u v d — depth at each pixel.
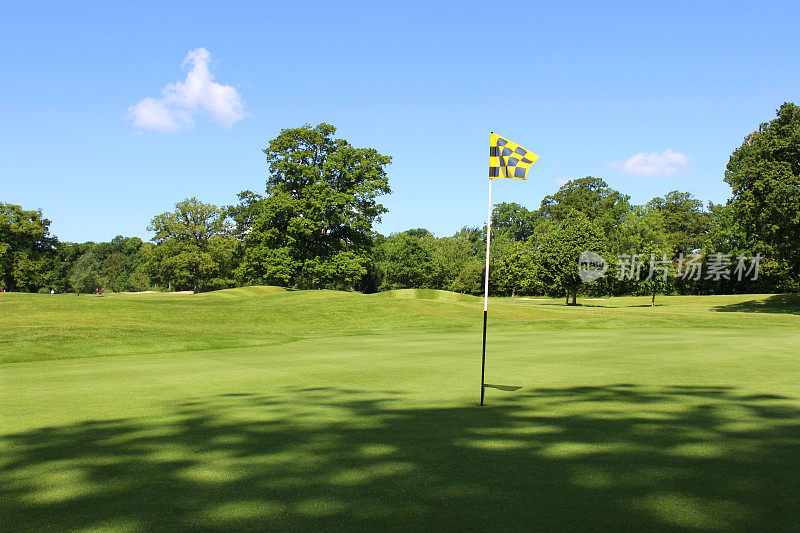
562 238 56.81
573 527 3.81
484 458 5.42
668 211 96.25
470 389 9.52
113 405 8.35
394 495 4.44
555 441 6.03
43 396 9.17
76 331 19.38
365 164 48.16
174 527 3.87
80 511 4.19
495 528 3.80
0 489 4.70
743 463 5.22
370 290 85.50
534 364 12.70
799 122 40.44
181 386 10.20
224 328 24.62
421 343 18.61
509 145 9.02
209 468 5.20
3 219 68.50
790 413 7.38
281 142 47.50
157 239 75.06
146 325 22.81
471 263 91.94
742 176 40.59
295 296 39.28
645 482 4.70
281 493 4.51
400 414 7.52
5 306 30.80
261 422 7.11
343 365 13.09
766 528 3.78
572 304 57.50
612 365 12.41
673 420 7.01
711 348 15.77
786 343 17.12
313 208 44.88
